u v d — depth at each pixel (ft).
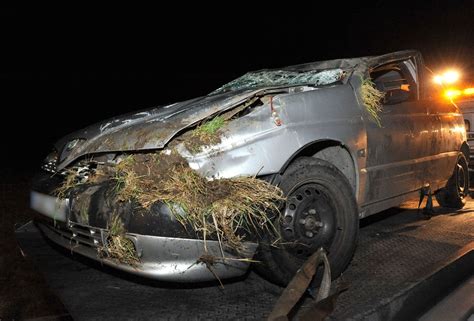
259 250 10.16
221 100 11.00
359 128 12.14
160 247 9.19
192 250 9.24
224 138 10.06
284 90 11.30
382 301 9.57
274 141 10.32
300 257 10.76
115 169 10.52
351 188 11.49
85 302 10.37
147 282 11.40
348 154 11.99
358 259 12.79
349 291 10.58
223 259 9.43
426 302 10.48
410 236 14.92
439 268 11.27
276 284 10.82
